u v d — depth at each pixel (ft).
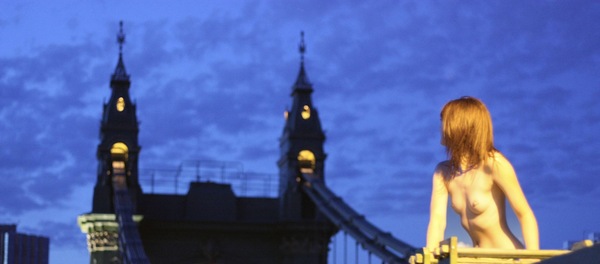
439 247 23.91
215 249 336.29
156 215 338.34
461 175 27.53
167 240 335.47
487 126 27.04
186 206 341.00
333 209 316.40
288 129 354.74
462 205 27.58
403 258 252.62
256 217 347.56
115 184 323.16
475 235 27.63
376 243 275.59
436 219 27.99
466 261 23.71
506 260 23.84
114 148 341.00
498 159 26.91
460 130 27.07
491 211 27.12
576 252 17.51
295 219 340.39
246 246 340.39
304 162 350.64
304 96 360.07
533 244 26.68
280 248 340.80
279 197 350.84
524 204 26.84
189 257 335.47
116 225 325.83
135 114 342.44
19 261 476.95
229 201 345.10
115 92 345.92
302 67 366.22
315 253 339.57
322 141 352.28
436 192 28.17
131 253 270.26
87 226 326.85
